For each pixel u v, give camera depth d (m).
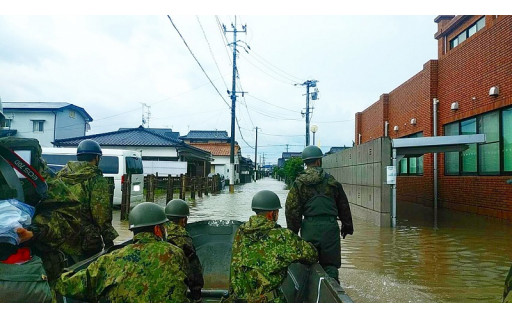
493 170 10.57
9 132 30.53
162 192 23.66
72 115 34.22
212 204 16.34
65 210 3.06
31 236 2.49
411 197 16.34
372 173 10.16
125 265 2.32
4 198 2.47
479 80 11.10
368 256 6.39
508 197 9.70
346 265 5.80
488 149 10.80
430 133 13.98
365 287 4.75
